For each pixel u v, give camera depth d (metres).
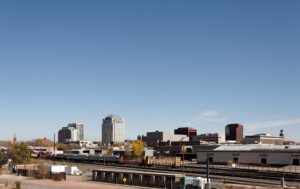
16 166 126.50
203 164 138.50
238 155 132.25
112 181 96.25
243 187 72.81
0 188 82.12
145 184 88.69
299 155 115.94
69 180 101.00
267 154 124.31
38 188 83.88
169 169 117.50
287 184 79.62
